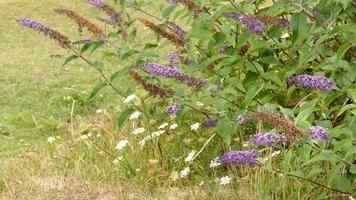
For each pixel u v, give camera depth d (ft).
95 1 10.51
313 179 9.41
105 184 10.73
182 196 9.97
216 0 10.05
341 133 8.49
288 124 7.50
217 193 9.87
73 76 18.69
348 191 8.77
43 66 19.75
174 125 10.92
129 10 24.53
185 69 10.17
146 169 10.85
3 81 18.31
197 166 10.78
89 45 10.19
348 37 8.97
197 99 10.20
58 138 13.24
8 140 14.01
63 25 24.56
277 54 10.59
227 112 10.01
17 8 26.30
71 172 11.25
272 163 9.93
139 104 11.58
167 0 9.80
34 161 12.01
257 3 10.34
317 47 9.14
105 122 13.32
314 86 7.93
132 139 11.68
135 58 11.64
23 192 10.71
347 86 8.85
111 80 10.49
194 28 9.99
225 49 10.25
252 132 10.84
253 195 9.52
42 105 16.30
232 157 8.26
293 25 8.91
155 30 9.79
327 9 9.20
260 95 10.12
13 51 21.68
